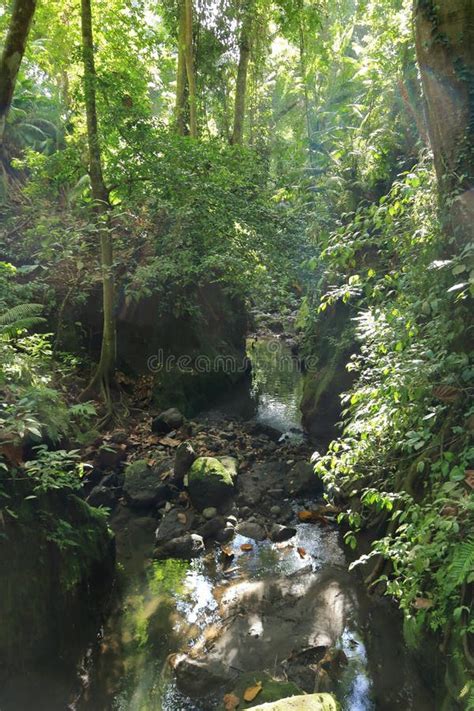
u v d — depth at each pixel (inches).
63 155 241.1
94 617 135.3
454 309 133.0
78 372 254.7
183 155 257.0
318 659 125.2
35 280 256.5
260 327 480.7
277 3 341.4
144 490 193.3
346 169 276.1
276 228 287.4
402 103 256.4
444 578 105.1
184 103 413.1
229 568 160.9
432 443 129.2
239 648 129.0
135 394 267.1
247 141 541.0
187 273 290.0
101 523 152.4
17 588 113.5
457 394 124.0
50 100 396.2
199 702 113.4
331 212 280.1
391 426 141.4
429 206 150.0
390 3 293.0
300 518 187.3
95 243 284.7
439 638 110.8
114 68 261.3
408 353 134.3
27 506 124.6
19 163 277.7
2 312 201.6
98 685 118.3
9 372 157.2
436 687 108.3
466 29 137.9
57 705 110.7
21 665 108.4
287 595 147.9
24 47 179.8
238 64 454.3
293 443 247.8
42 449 146.1
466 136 138.3
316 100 506.0
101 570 145.3
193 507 190.1
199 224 273.0
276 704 99.0
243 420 276.4
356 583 150.6
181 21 392.5
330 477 151.9
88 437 217.8
